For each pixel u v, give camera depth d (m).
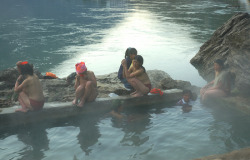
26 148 4.59
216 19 28.31
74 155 4.33
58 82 7.81
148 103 6.89
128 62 7.21
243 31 6.76
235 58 6.97
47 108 5.85
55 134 5.14
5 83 7.57
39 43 17.95
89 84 6.02
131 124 5.55
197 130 5.14
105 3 49.44
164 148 4.46
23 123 5.71
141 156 4.23
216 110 6.25
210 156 3.57
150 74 9.06
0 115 5.50
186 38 18.77
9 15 31.98
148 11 36.53
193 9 38.59
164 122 5.61
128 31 22.00
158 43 17.20
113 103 6.48
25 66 5.66
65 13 34.62
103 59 13.67
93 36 20.12
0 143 4.79
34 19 29.12
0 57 14.54
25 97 5.71
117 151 4.42
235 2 49.25
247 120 5.57
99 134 5.09
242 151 3.61
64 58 14.14
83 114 6.20
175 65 12.16
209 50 11.34
